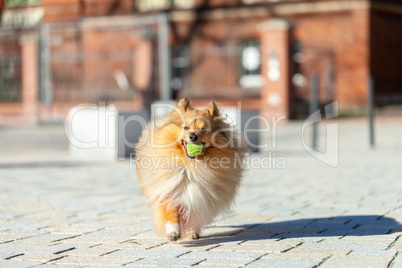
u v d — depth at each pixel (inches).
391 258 201.6
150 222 275.4
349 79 1084.5
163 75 892.0
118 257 208.4
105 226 266.5
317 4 1099.9
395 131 780.0
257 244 227.8
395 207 303.3
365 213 289.0
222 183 233.1
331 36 1095.6
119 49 1191.6
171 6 1206.3
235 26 1162.0
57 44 1205.1
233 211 299.4
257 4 1144.8
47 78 1031.0
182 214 230.5
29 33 1075.9
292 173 447.2
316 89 597.6
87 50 1211.2
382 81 1107.3
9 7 1314.0
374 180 402.9
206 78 1157.7
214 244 229.3
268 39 966.4
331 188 372.5
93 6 1234.6
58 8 1259.2
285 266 193.2
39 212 302.0
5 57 1109.1
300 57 1042.1
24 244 229.9
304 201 327.6
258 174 444.5
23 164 515.2
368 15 1072.2
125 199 340.5
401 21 1141.1
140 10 1220.5
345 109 1072.8
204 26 1180.5
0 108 1105.4
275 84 960.9
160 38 1055.0
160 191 227.6
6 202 331.3
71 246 226.2
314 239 234.7
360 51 1078.4
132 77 1176.2
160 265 196.4
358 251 212.5
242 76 1152.2
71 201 334.3
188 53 1188.5
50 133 839.1
